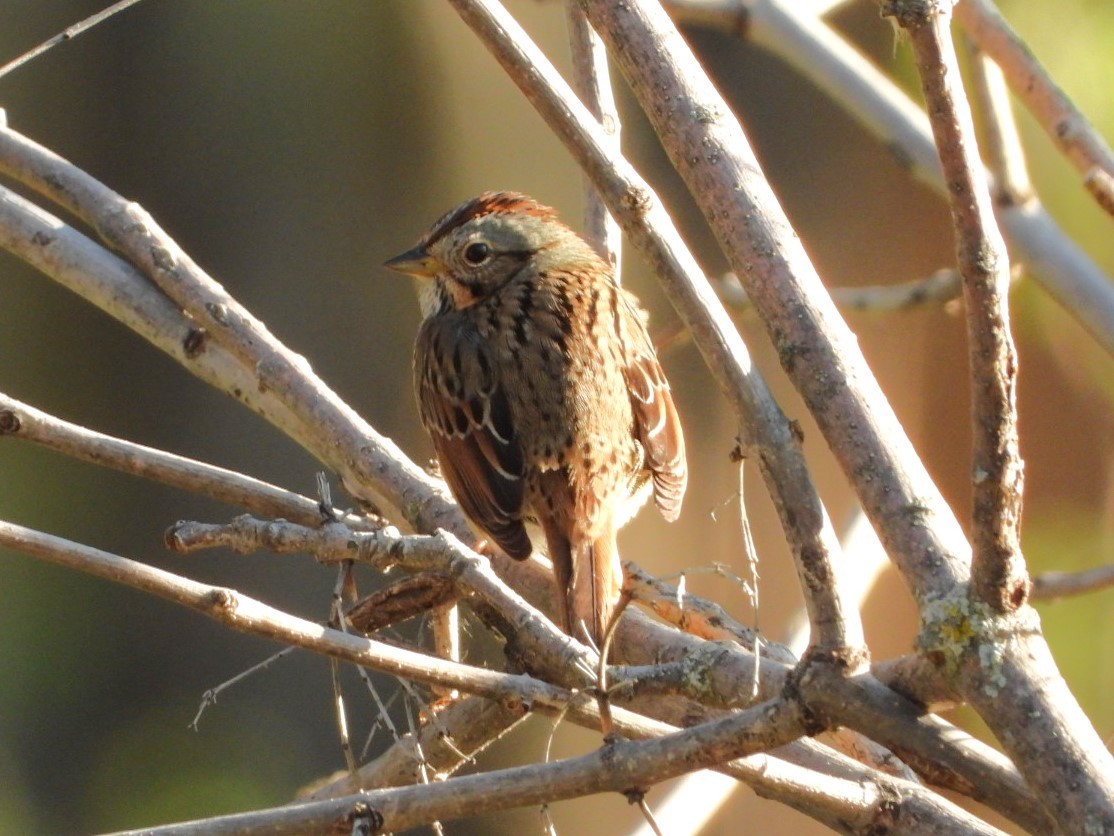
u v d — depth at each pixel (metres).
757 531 13.40
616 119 7.09
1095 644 12.62
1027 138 13.59
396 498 7.29
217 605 4.80
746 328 13.20
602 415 7.98
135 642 14.02
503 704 5.14
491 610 6.20
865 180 14.14
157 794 13.41
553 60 13.88
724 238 4.89
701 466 13.66
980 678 4.00
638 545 13.34
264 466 13.99
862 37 14.01
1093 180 5.83
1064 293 8.82
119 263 7.60
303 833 4.57
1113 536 13.51
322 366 14.08
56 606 14.04
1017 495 3.95
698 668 5.14
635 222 4.84
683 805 7.07
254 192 14.29
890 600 12.52
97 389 14.15
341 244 14.28
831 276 14.22
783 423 4.60
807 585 4.45
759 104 14.20
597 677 4.86
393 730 5.60
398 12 14.42
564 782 4.49
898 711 4.33
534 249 8.57
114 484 14.03
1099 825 3.77
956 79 3.64
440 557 5.62
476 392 8.06
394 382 14.06
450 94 14.45
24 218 7.67
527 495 7.80
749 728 4.38
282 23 14.37
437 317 8.70
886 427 4.53
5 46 14.30
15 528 4.81
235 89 14.35
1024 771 3.92
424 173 14.43
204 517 14.12
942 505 4.41
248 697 13.67
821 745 5.29
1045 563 13.54
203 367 7.47
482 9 5.03
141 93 14.36
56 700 13.83
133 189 14.32
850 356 4.65
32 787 13.70
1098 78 13.58
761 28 9.83
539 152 14.50
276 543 5.82
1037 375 13.58
